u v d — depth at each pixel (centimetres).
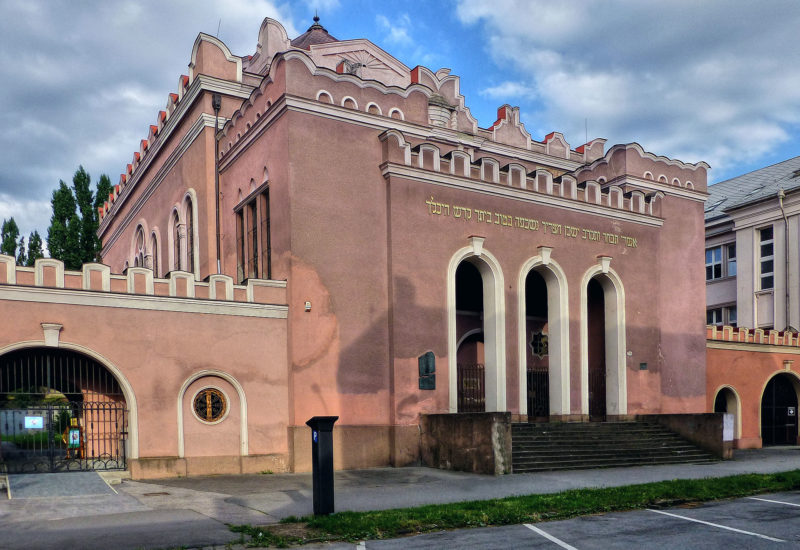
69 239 3822
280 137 1888
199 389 1709
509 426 1698
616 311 2383
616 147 2602
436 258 2008
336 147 1920
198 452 1683
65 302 1558
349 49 2828
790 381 3122
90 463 1672
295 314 1798
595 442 1992
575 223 2309
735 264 3759
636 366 2394
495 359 2088
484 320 2142
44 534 981
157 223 2811
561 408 2197
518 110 2812
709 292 3900
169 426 1648
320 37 3225
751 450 2666
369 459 1847
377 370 1903
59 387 1627
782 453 2466
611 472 1728
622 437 2094
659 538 964
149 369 1639
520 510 1122
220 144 2303
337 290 1870
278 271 1870
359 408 1861
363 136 1975
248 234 2112
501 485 1479
